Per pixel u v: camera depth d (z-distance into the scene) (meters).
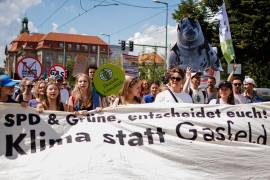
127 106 6.44
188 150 6.25
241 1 31.16
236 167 6.27
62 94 11.08
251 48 31.70
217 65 10.75
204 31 33.12
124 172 5.98
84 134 6.14
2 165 5.76
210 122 6.54
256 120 6.68
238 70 10.35
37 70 13.16
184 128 6.45
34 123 6.05
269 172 6.29
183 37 10.59
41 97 6.95
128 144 6.20
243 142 6.40
